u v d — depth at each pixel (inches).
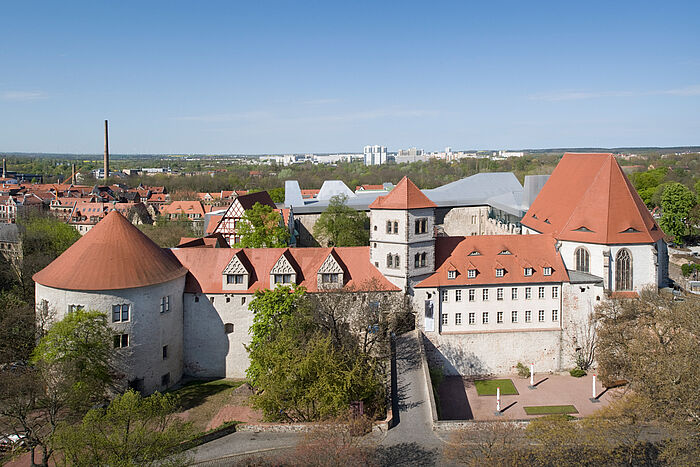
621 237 3686.0
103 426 2316.7
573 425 2566.4
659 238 3858.3
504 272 3651.6
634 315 3454.7
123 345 3164.4
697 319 2915.8
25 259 4849.9
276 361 2891.2
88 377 2819.9
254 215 4571.9
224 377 3545.8
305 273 3639.3
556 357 3671.3
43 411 2942.9
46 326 3125.0
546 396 3304.6
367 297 3570.4
